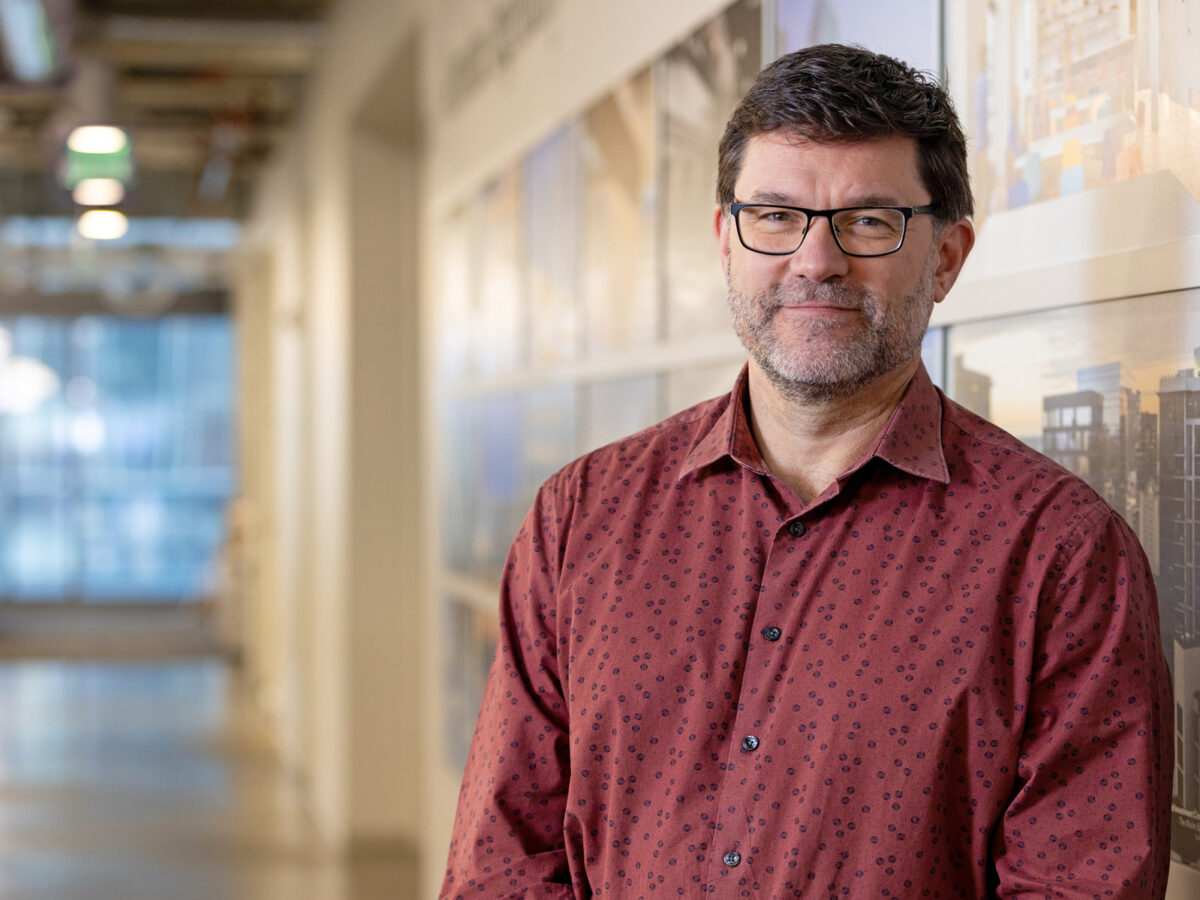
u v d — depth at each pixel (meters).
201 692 10.30
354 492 6.11
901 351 1.31
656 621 1.38
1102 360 1.47
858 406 1.34
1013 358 1.63
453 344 4.37
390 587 6.13
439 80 4.47
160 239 11.90
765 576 1.33
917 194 1.30
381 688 6.11
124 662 11.77
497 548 3.79
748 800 1.29
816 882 1.25
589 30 2.97
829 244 1.28
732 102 2.24
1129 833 1.18
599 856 1.40
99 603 14.72
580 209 3.06
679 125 2.47
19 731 8.77
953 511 1.28
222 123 8.24
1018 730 1.22
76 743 8.40
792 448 1.38
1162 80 1.36
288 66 7.36
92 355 14.79
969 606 1.24
